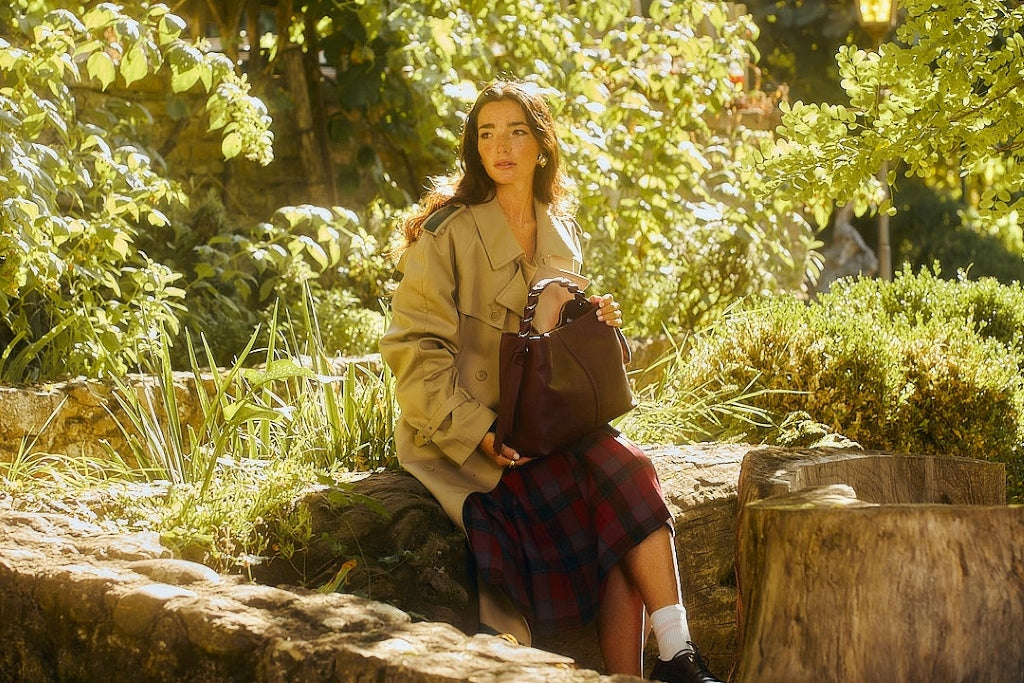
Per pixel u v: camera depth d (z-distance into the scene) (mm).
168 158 7531
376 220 7301
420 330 3234
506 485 3215
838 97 17047
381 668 1966
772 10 17109
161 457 3727
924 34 5184
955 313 7109
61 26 4867
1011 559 2123
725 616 3789
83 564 2566
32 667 2498
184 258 6422
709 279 7453
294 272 6258
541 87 7047
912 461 3451
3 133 4465
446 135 7676
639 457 3152
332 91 8414
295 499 3256
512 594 3039
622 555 3053
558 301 3418
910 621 2107
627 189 7695
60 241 4613
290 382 4961
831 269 14398
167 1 7508
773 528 2234
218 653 2137
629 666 3102
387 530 3246
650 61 7883
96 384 4609
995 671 2096
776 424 5062
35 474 3789
